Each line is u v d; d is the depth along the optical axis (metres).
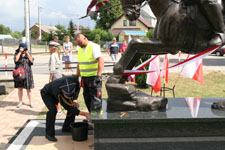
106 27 44.66
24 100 7.14
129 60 3.12
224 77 11.12
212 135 3.03
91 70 4.13
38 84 9.38
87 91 4.23
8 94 7.89
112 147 3.02
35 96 7.56
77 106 4.05
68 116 4.29
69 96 3.84
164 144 3.02
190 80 10.58
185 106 3.39
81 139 3.93
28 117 5.59
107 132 2.99
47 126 3.94
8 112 5.97
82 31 39.72
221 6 2.98
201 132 3.02
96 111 3.16
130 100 3.15
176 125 3.00
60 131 4.39
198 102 3.61
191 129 3.01
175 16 2.95
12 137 4.23
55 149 3.64
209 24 2.96
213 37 3.02
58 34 40.56
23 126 4.68
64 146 3.75
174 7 2.97
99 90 3.79
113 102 3.17
